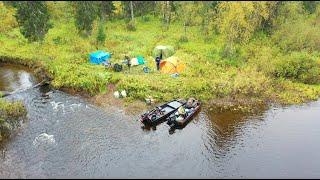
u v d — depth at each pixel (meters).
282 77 49.00
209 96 43.72
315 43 56.59
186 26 69.50
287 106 42.75
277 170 31.39
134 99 42.78
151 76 47.25
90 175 29.88
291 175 30.83
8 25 63.88
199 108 41.16
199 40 61.31
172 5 71.88
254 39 60.00
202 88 44.50
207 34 63.16
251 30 58.75
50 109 40.25
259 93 45.09
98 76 45.66
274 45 58.22
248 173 30.89
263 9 59.22
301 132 37.12
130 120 38.44
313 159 32.91
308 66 48.53
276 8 62.94
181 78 46.94
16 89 44.97
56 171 30.33
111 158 32.09
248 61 52.88
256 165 31.92
